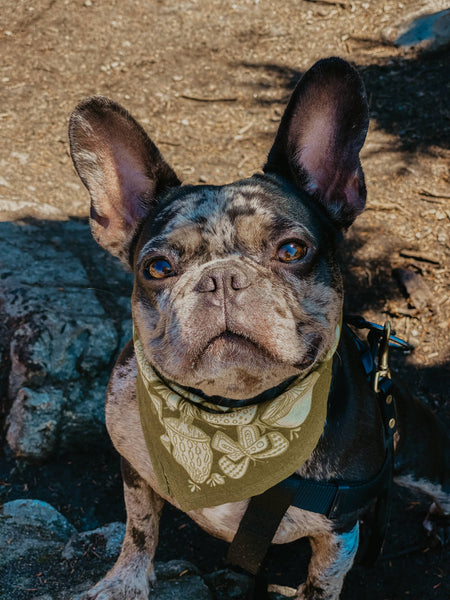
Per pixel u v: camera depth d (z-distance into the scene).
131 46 1.28
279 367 0.33
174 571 0.50
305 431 0.37
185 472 0.39
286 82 1.18
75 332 0.69
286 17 1.32
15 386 0.67
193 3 1.38
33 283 0.74
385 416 0.43
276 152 0.40
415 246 0.86
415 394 0.71
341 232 0.39
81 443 0.67
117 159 0.40
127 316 0.73
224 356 0.32
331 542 0.41
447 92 1.08
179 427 0.38
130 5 1.38
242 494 0.38
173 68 1.23
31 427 0.64
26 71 1.22
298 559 0.59
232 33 1.30
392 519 0.63
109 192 0.40
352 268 0.84
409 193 0.93
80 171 0.40
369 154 1.00
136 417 0.42
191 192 0.37
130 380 0.42
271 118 1.11
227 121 1.11
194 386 0.34
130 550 0.46
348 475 0.39
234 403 0.37
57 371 0.67
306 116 0.38
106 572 0.50
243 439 0.37
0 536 0.53
